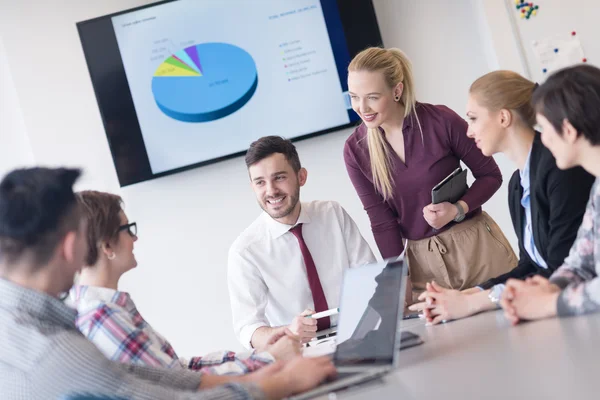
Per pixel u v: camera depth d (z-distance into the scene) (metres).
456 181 2.63
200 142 4.02
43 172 1.36
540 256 2.05
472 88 2.08
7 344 1.30
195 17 4.00
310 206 2.91
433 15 4.09
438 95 4.09
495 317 1.83
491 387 1.14
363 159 2.85
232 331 4.09
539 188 1.93
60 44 4.06
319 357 1.54
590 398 0.94
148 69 4.00
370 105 2.66
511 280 1.71
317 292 2.79
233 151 4.03
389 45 4.09
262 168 2.72
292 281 2.83
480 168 2.78
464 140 2.73
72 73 4.06
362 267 1.70
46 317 1.36
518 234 2.16
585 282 1.61
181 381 1.55
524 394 1.05
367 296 1.63
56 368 1.28
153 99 4.00
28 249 1.33
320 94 4.02
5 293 1.34
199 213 4.09
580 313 1.56
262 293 2.82
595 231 1.65
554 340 1.37
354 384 1.41
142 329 1.71
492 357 1.36
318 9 4.00
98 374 1.29
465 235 2.74
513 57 3.88
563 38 3.88
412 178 2.76
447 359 1.45
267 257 2.83
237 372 1.84
